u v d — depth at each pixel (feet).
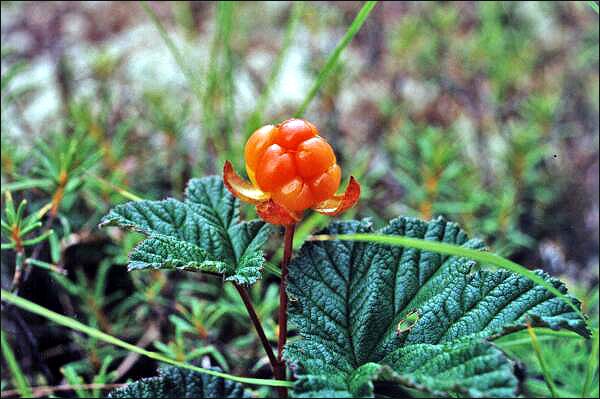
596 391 0.90
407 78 1.38
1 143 1.04
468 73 1.37
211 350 0.93
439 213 1.13
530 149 1.14
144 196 1.13
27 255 1.04
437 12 1.42
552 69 1.41
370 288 0.77
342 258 0.78
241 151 1.11
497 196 1.17
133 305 1.06
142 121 1.24
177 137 1.15
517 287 0.74
